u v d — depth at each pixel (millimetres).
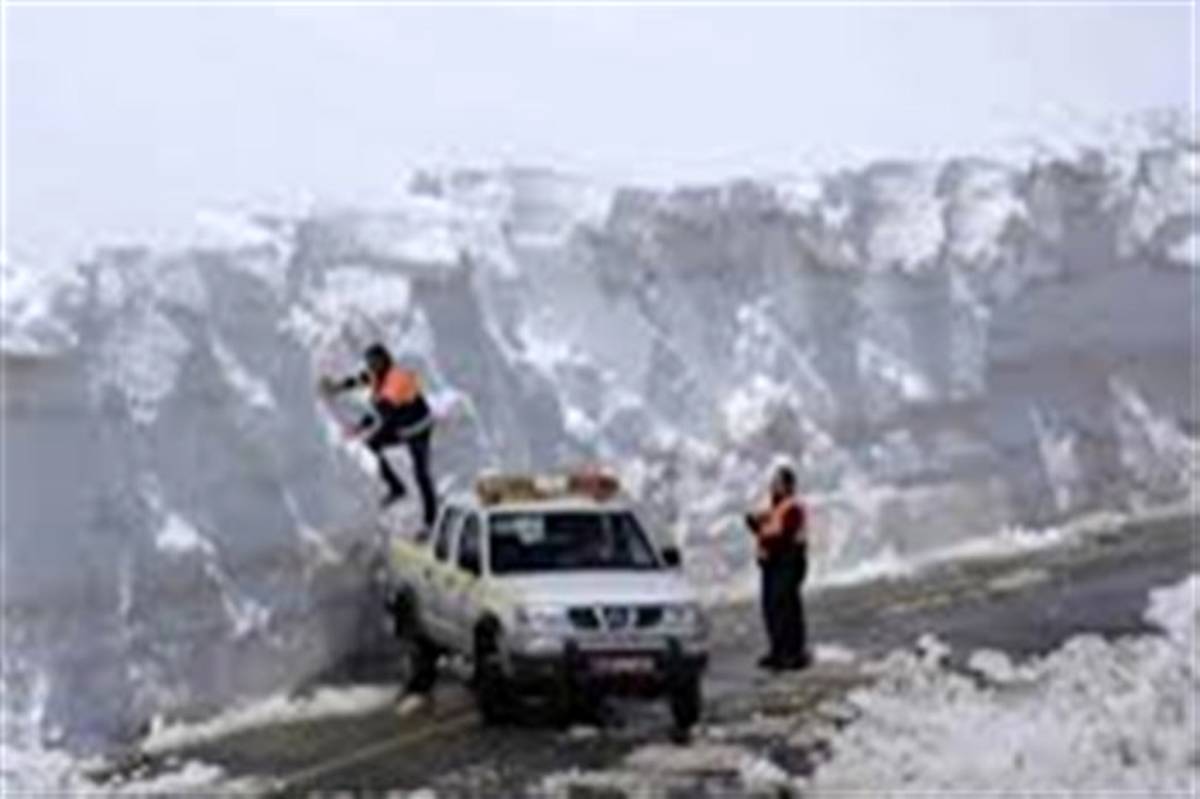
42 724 29891
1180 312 55906
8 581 29969
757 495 44281
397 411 36656
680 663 31688
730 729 31609
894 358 48438
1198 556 46219
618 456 42594
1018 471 50438
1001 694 32938
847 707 32781
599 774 28844
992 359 50344
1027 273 51438
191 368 33875
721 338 45531
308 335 36875
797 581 35625
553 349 42719
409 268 39438
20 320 30719
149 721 31703
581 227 44000
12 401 30438
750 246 46469
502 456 40219
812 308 47188
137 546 32156
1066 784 27312
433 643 34531
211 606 33281
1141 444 54062
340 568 36125
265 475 34875
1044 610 40219
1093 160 54156
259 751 30484
